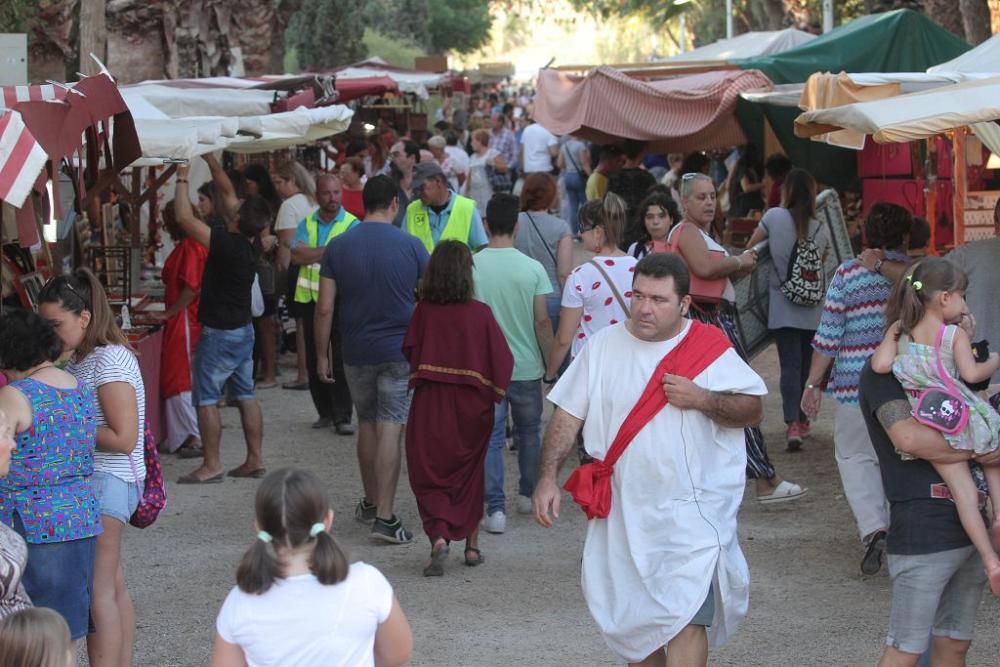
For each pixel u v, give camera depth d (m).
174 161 10.12
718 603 5.29
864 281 8.06
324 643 3.96
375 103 28.84
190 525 9.62
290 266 14.20
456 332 8.26
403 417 9.12
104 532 6.00
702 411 5.30
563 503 10.22
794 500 9.83
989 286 7.40
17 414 5.21
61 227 10.54
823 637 7.14
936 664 5.73
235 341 10.68
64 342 5.93
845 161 15.92
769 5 44.38
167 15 22.56
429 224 11.34
